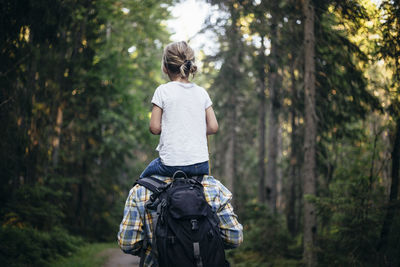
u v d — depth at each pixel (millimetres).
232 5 11398
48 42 11094
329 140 11867
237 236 2316
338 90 10570
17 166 11750
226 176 22484
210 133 2445
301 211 14969
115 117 20188
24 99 10953
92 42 14656
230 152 22406
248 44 15242
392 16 7457
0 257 8750
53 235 12992
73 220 19906
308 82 10742
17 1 9266
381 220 8086
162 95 2352
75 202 20234
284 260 12820
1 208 11492
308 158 10859
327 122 11117
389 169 9930
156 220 2152
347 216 8711
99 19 14594
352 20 8805
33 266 9516
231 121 22141
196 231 2096
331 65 10484
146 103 22266
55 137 16000
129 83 18938
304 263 9938
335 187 10102
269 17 10578
